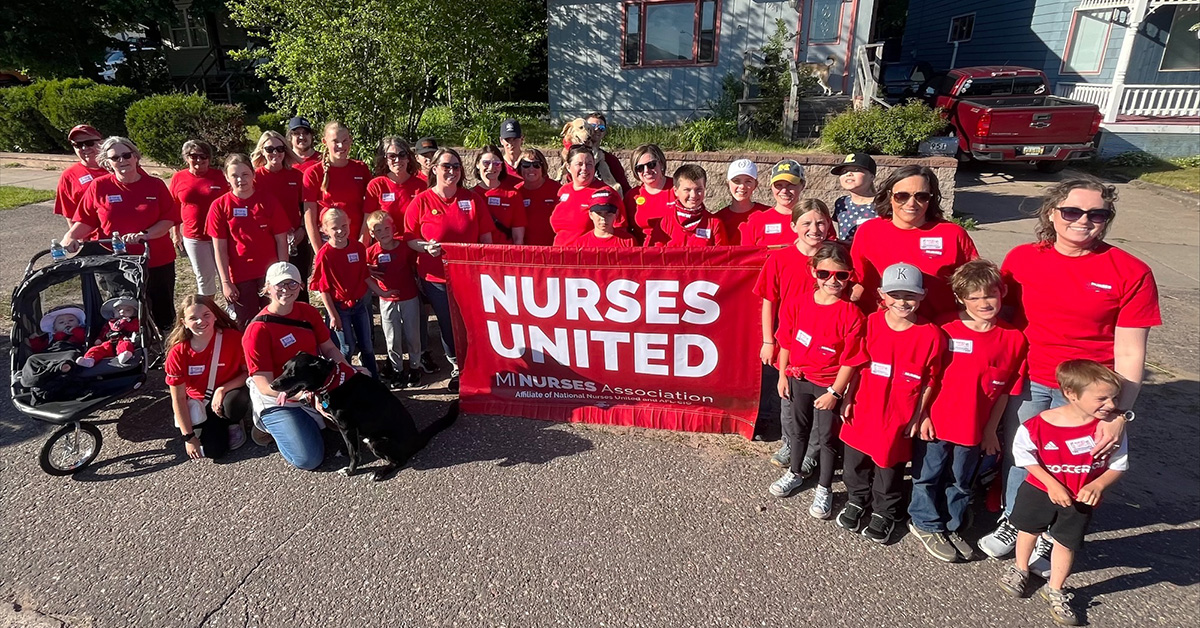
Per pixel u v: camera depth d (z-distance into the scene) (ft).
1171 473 13.66
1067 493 9.56
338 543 11.84
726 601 10.51
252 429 14.97
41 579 11.10
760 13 45.60
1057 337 10.09
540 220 18.97
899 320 10.64
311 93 34.73
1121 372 9.64
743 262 13.64
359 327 16.76
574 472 13.82
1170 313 22.02
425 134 40.50
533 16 49.01
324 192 18.86
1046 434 9.73
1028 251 10.41
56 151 51.55
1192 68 51.39
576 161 16.14
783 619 10.17
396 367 17.30
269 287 13.76
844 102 42.96
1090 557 11.36
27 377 13.94
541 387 15.98
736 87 44.62
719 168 34.24
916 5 81.20
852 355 11.11
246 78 72.43
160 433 15.35
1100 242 9.93
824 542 11.78
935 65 76.07
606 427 15.52
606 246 14.79
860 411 11.26
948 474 11.78
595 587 10.80
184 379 13.74
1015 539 11.27
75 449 13.97
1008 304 10.94
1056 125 41.19
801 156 32.94
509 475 13.74
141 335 15.40
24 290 15.24
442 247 15.38
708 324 14.34
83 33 61.26
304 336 14.20
